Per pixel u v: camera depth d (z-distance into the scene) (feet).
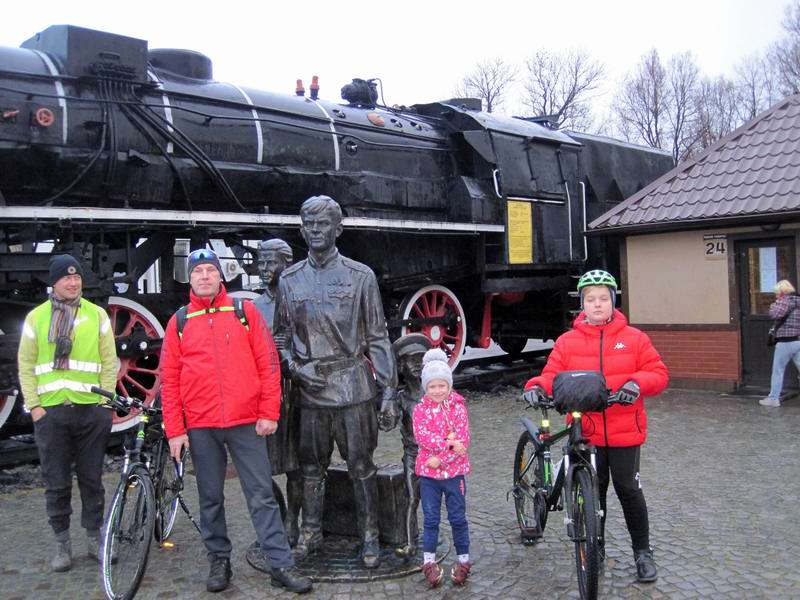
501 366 41.63
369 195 30.40
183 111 24.43
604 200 43.52
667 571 12.92
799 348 28.14
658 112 132.77
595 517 11.14
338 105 31.37
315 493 13.70
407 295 33.42
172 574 13.50
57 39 22.12
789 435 23.67
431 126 35.68
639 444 12.60
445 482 12.53
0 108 20.25
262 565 13.44
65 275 13.98
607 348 12.71
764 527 15.05
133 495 13.15
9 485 19.66
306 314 13.14
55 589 13.01
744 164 33.19
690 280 33.47
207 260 12.41
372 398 13.30
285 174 26.94
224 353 12.32
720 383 32.60
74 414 13.88
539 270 38.93
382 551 13.82
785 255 31.27
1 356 20.85
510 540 14.80
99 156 21.84
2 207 19.75
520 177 35.94
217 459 12.62
